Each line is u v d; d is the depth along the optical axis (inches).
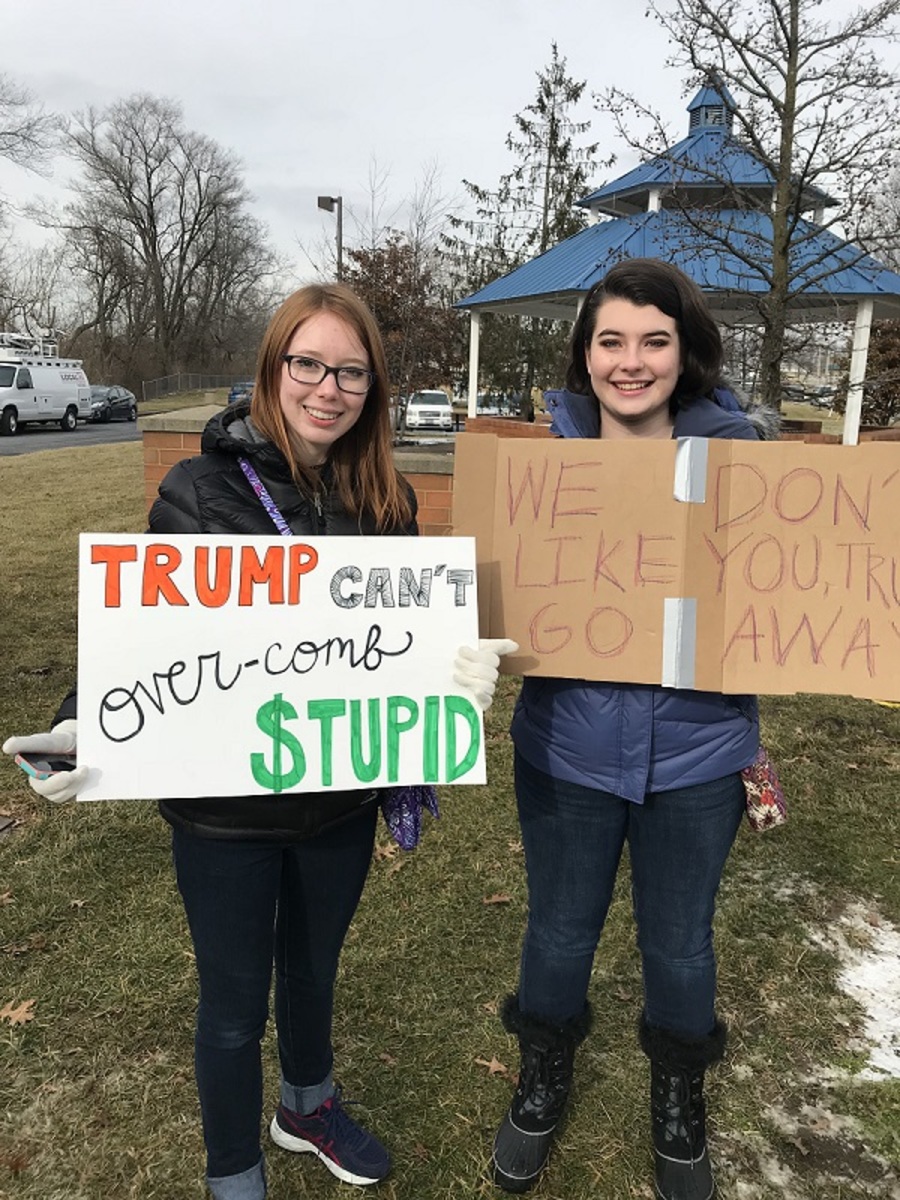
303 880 64.6
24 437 959.0
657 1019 71.0
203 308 2357.3
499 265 861.8
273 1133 76.5
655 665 64.5
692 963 68.4
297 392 59.6
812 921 111.3
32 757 58.7
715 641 64.9
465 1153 77.1
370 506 65.6
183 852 61.4
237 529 61.0
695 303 64.2
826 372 537.0
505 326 836.6
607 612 65.9
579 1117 81.4
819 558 65.3
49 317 2220.7
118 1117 79.5
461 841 127.0
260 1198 67.1
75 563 297.0
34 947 101.2
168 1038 88.5
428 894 114.3
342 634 62.2
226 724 60.1
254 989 62.9
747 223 366.9
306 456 63.1
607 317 64.0
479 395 877.8
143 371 2190.0
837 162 273.6
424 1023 92.3
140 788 58.6
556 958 70.5
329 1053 73.2
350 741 62.3
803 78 273.9
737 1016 95.0
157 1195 72.5
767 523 65.1
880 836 130.9
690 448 64.3
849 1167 77.2
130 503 416.8
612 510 65.9
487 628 68.7
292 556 61.1
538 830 69.6
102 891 112.1
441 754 63.7
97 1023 90.1
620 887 118.1
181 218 2251.5
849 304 378.6
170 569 59.2
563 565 66.9
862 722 174.1
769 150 292.2
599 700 66.2
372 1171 73.3
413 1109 81.6
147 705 58.9
